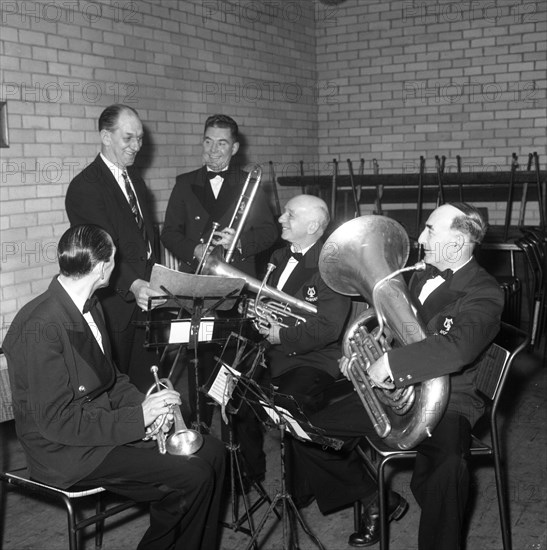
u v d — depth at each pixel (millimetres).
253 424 3229
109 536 3004
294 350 3066
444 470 2396
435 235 2641
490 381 2686
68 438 2258
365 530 2910
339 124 7633
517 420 4277
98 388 2439
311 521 3119
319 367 3176
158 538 2391
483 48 6922
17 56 4387
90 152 4926
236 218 3604
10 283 4441
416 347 2393
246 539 2947
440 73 7133
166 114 5625
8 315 4438
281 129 7109
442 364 2365
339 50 7523
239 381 2621
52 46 4609
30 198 4527
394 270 2539
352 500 2906
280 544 2908
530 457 3758
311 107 7602
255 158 6766
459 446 2455
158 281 2564
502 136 6969
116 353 3430
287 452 3062
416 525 3045
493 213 7039
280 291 3070
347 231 2559
